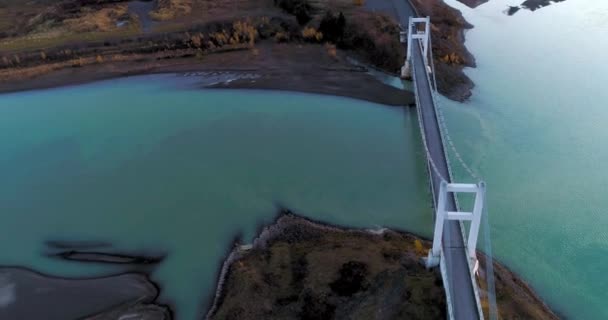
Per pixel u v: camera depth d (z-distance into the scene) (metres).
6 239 47.53
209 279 41.84
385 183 53.19
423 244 44.25
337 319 35.03
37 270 43.88
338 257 41.16
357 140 61.00
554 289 40.25
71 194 53.16
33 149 61.22
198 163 57.09
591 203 49.12
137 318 38.38
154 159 58.22
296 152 58.69
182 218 48.78
